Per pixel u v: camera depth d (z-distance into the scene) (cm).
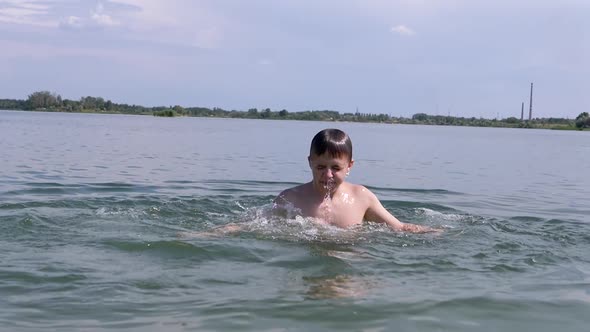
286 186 1008
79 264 435
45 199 742
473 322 342
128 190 896
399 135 4341
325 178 574
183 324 326
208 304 357
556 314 358
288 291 383
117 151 1734
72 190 871
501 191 1062
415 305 364
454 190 1049
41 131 2869
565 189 1126
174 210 669
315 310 350
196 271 425
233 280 405
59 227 559
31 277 401
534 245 542
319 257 468
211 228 568
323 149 568
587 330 337
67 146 1872
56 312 341
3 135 2372
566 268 461
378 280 413
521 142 3709
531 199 962
